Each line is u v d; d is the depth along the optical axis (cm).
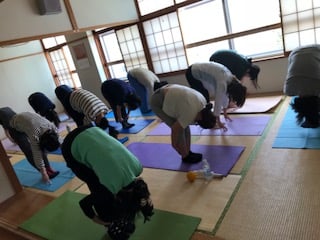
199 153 298
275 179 229
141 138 393
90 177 181
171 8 490
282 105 381
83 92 374
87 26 451
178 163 294
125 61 598
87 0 453
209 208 215
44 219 249
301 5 383
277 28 420
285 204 199
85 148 174
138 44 561
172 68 541
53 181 326
